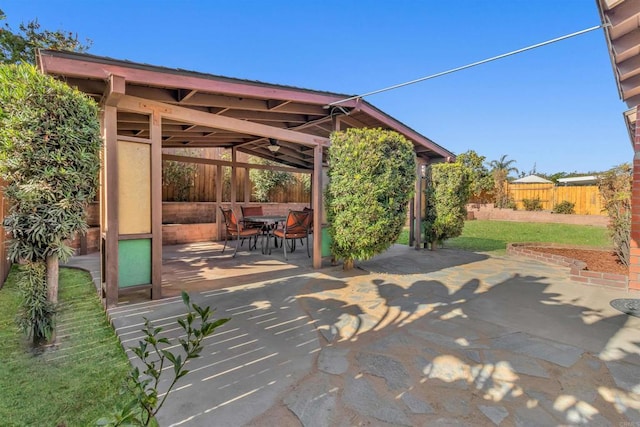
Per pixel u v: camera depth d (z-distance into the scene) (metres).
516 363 2.39
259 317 3.30
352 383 2.14
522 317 3.34
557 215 15.26
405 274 5.22
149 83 3.62
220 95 4.68
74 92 2.70
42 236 2.60
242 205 9.91
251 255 6.87
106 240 3.52
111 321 3.17
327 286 4.45
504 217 16.80
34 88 2.46
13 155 2.44
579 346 2.67
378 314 3.42
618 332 2.96
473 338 2.83
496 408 1.88
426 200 7.93
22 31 9.44
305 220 6.77
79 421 1.83
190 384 2.13
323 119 6.16
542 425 1.74
